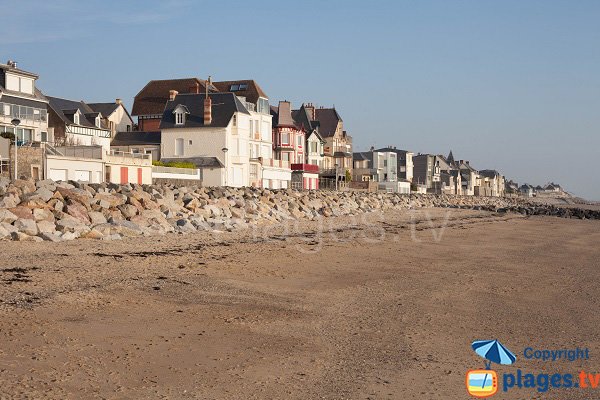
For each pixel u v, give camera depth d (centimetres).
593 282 2041
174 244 2373
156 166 5584
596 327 1417
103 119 7806
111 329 1172
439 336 1280
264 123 8050
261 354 1095
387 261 2323
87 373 942
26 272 1612
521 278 2069
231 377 973
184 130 7162
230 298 1518
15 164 3856
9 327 1126
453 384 1001
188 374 973
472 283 1927
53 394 853
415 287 1816
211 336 1180
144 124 8644
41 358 985
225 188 4481
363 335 1260
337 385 966
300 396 913
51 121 6906
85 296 1408
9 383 875
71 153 4653
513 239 3509
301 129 9112
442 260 2434
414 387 977
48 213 2480
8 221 2278
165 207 3197
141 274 1727
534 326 1406
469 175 18500
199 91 8531
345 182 10038
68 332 1130
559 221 5559
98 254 1994
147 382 928
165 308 1364
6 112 5919
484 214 6069
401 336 1266
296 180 8638
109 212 2788
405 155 13988
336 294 1658
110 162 4891
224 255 2195
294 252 2400
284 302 1520
